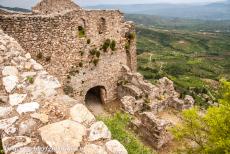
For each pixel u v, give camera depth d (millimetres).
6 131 7066
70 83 25422
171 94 28297
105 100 28750
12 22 20406
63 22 23516
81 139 6906
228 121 15039
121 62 29172
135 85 28000
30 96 8688
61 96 8836
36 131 7129
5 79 9500
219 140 14484
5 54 11336
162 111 26734
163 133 21219
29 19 21250
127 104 24969
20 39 21156
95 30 26141
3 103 8352
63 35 23797
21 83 9336
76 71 25609
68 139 6809
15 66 10445
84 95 26766
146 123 21875
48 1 28094
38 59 22656
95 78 27219
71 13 23922
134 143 12023
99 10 25953
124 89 28219
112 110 27391
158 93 27156
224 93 16109
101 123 7520
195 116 16609
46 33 22578
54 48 23469
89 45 26016
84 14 24875
